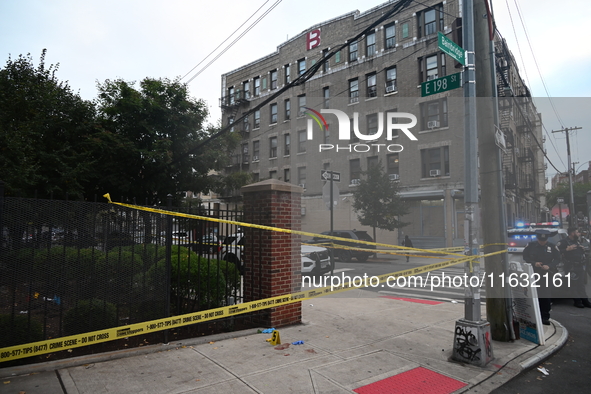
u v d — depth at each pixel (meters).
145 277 4.60
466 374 4.09
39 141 10.05
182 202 13.70
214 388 3.54
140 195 12.88
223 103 34.59
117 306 4.37
